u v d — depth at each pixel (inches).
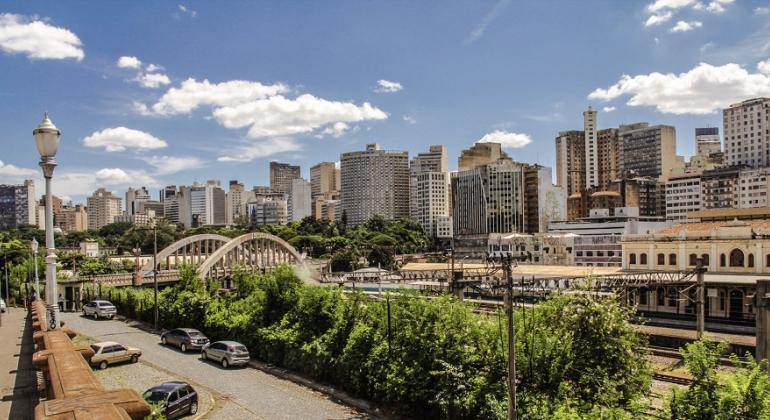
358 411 1069.8
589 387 883.4
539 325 965.2
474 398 916.6
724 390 669.3
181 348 1608.0
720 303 2475.4
